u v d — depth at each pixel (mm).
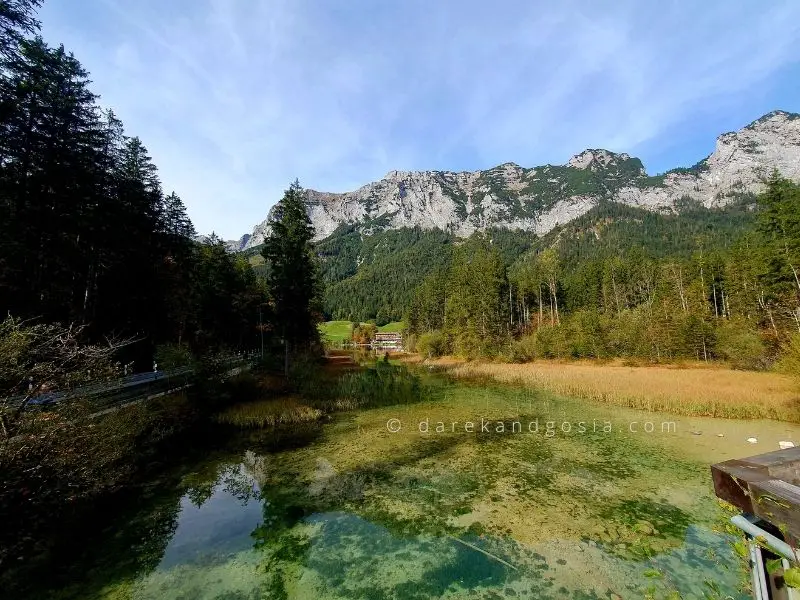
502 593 6348
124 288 22516
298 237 29266
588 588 6418
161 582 6684
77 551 7594
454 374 36750
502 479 11062
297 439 15156
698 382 25000
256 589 6512
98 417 10430
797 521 1267
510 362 46719
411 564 7164
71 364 6809
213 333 35125
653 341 42438
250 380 22656
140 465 11961
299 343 34719
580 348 45750
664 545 7645
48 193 16594
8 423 5758
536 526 8445
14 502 6359
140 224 23156
